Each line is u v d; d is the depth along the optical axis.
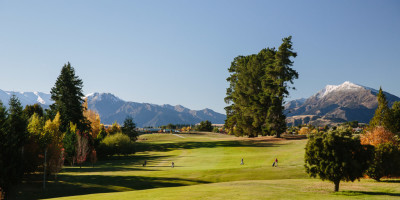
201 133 158.38
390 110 53.06
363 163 22.95
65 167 52.34
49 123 40.75
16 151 30.41
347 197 20.44
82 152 54.34
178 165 51.81
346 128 24.22
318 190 24.33
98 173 40.16
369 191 23.42
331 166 22.95
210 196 21.80
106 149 71.31
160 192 25.28
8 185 28.83
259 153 62.12
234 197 21.11
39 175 36.44
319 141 23.94
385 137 34.00
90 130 72.00
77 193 29.02
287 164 45.50
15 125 31.88
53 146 36.19
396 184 27.28
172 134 152.00
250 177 35.56
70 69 72.06
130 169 46.22
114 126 106.06
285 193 22.66
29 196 28.12
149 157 71.25
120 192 27.61
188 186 29.75
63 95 69.25
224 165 49.44
